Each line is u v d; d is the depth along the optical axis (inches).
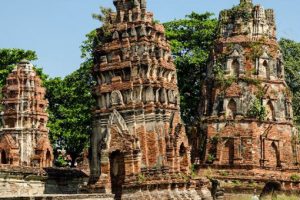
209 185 1860.2
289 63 2755.9
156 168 1504.7
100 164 1515.7
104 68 1583.4
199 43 2623.0
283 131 2171.5
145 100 1545.3
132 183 1485.0
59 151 2883.9
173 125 1569.9
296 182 2126.0
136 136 1520.7
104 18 1625.2
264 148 2111.2
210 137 2164.1
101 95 1581.0
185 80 2568.9
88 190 1508.4
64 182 1999.3
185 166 1588.3
